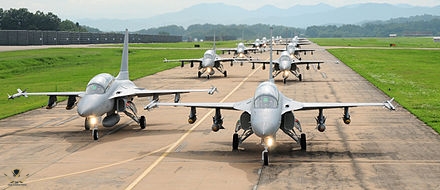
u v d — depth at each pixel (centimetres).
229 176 2309
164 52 15862
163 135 3341
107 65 10581
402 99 5019
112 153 2827
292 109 2700
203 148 2922
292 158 2652
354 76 7625
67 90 6153
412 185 2147
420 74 7950
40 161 2666
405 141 3073
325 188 2111
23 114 4459
